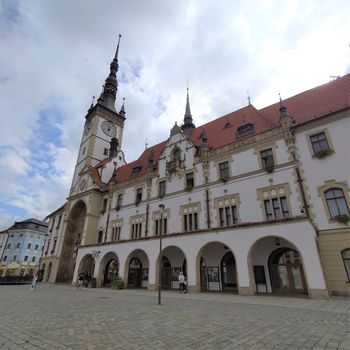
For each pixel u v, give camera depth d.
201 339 7.08
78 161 58.00
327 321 9.17
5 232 92.44
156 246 26.41
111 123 60.69
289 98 31.05
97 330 8.20
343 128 21.92
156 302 15.72
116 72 68.94
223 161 29.22
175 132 36.53
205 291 24.06
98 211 43.62
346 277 18.33
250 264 19.52
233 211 26.53
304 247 17.56
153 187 36.12
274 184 24.36
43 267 50.62
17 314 11.27
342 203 20.39
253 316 10.51
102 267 31.98
